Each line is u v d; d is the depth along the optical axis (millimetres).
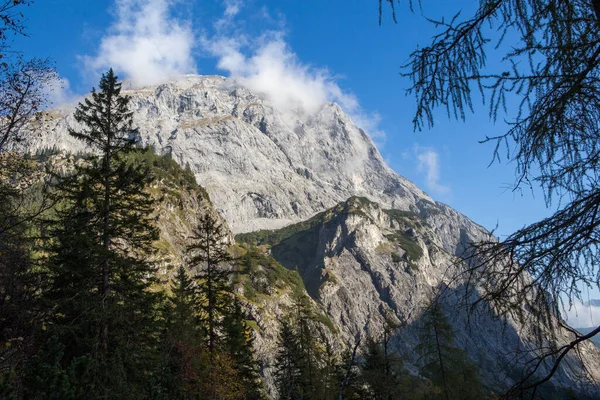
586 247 4223
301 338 46094
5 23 9867
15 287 15383
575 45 4348
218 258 33156
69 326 18156
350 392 36344
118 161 24812
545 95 4582
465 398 25047
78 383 9984
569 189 4707
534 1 4676
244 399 32906
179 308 30438
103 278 21359
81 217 22109
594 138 4578
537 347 4316
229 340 34406
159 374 17562
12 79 11953
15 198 13750
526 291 4312
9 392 8500
